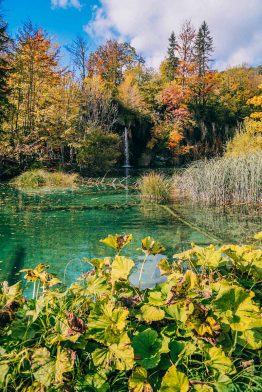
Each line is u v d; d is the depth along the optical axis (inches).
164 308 60.5
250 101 600.7
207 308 58.1
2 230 248.7
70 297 65.0
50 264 167.2
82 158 775.1
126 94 1074.1
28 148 685.3
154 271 150.3
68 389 48.5
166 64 1414.9
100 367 52.2
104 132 879.1
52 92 805.2
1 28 589.9
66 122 780.6
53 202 389.4
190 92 1194.0
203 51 1294.3
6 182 596.7
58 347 52.0
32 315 58.1
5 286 65.9
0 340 56.0
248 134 600.1
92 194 457.1
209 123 1239.5
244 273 73.5
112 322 54.4
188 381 48.4
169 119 1132.5
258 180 357.1
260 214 305.4
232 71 1416.1
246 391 51.5
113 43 1291.8
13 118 765.9
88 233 238.4
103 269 73.7
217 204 359.6
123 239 67.9
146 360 52.3
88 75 1272.1
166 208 342.6
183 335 58.0
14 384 50.9
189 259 73.7
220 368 52.5
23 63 759.7
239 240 214.8
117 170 873.5
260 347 58.1
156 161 1067.3
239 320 55.7
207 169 382.6
